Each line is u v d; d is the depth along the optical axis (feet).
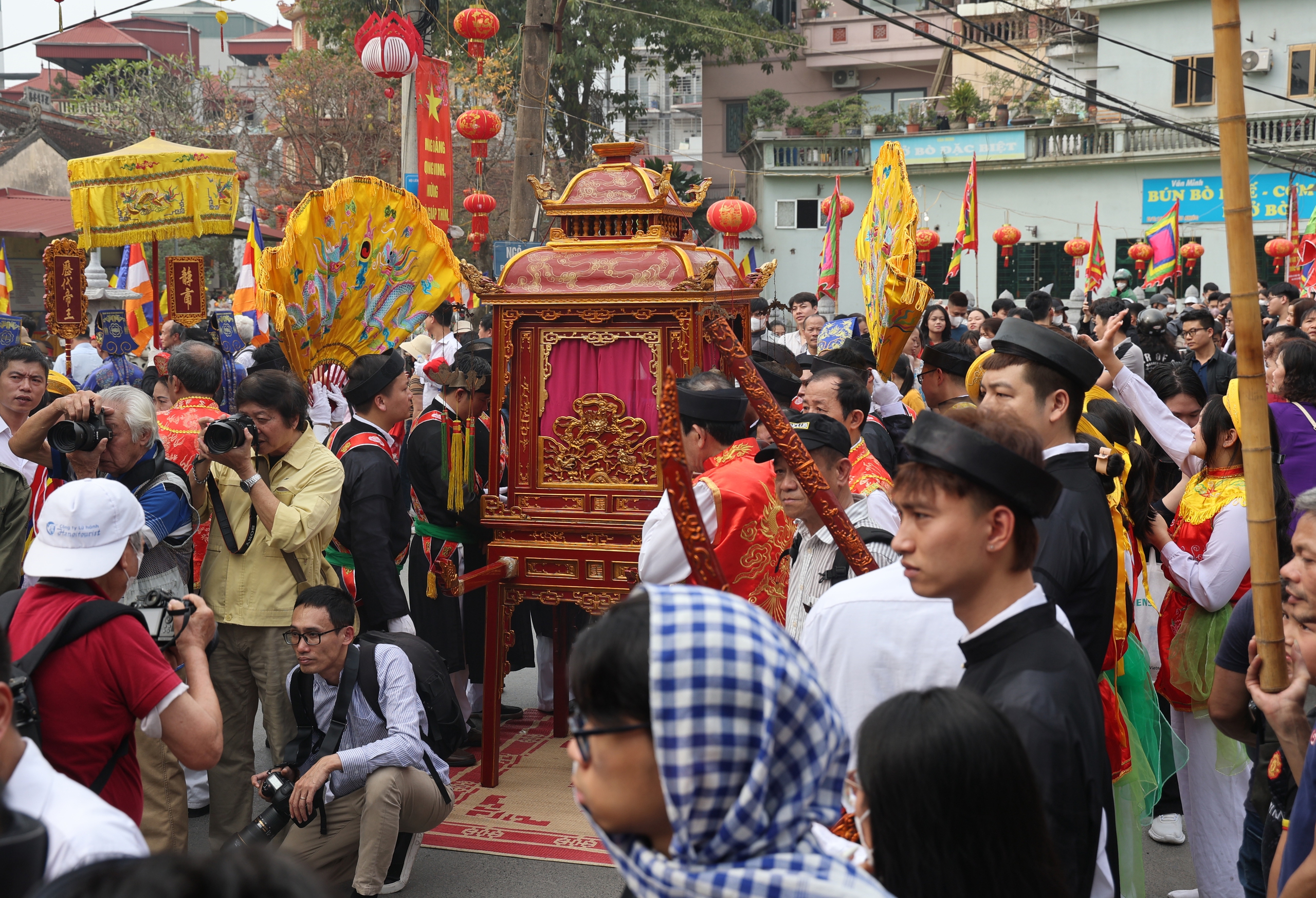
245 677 12.94
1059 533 8.24
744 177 105.29
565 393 14.55
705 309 14.07
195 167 27.48
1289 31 74.54
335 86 72.69
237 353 31.53
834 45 102.01
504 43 77.87
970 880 4.72
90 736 7.98
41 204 63.82
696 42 85.35
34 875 4.31
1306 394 13.85
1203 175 77.25
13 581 12.85
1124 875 9.90
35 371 14.55
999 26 87.04
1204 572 11.35
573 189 14.67
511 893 12.05
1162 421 14.35
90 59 125.90
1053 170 81.41
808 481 8.39
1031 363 8.70
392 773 11.36
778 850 4.10
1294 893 6.02
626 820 4.27
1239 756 11.21
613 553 14.34
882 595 7.32
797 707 4.13
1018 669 6.19
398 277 15.21
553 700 17.47
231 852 3.31
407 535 14.75
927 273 85.71
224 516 12.60
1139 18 78.54
